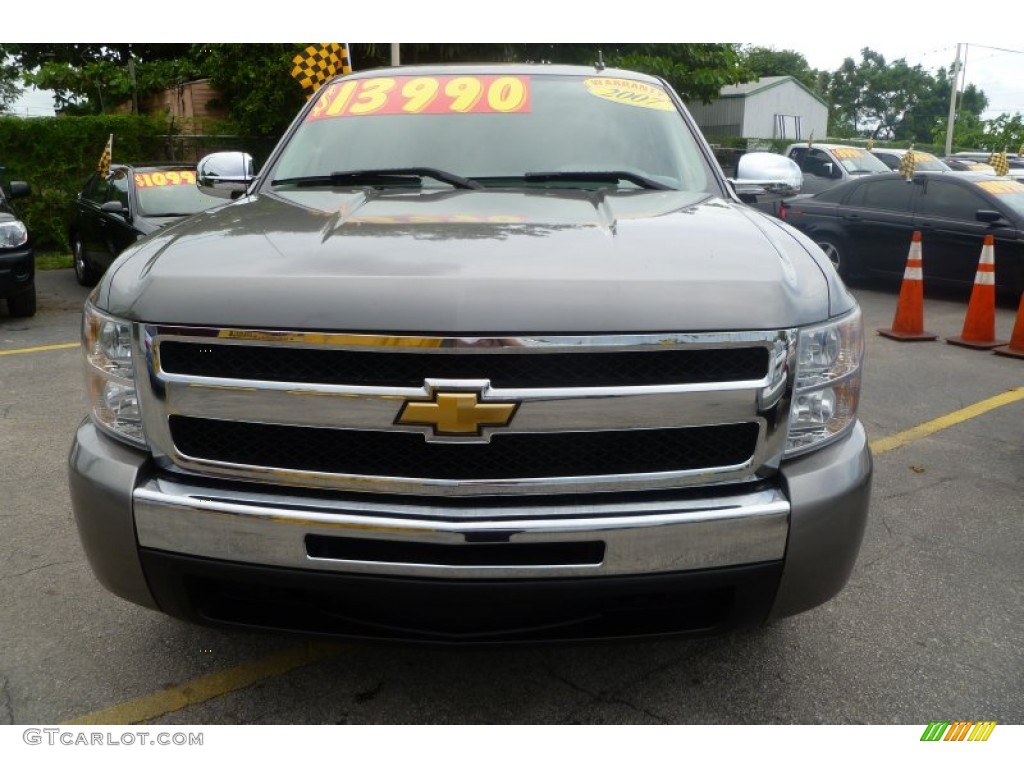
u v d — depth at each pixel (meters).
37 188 14.38
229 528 2.07
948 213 10.09
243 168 3.65
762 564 2.10
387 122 3.49
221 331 2.00
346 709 2.51
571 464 2.04
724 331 2.00
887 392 6.03
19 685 2.60
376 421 1.99
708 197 3.00
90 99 20.72
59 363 6.71
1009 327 8.72
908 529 3.79
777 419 2.08
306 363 2.00
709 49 16.73
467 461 2.02
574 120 3.46
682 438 2.06
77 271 11.33
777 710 2.53
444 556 2.04
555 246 2.21
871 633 2.94
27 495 4.02
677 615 2.19
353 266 2.07
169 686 2.60
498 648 2.13
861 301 10.16
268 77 15.76
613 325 1.96
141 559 2.16
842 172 15.61
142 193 9.51
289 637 2.21
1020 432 5.17
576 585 2.04
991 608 3.12
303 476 2.06
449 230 2.34
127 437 2.19
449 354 1.94
